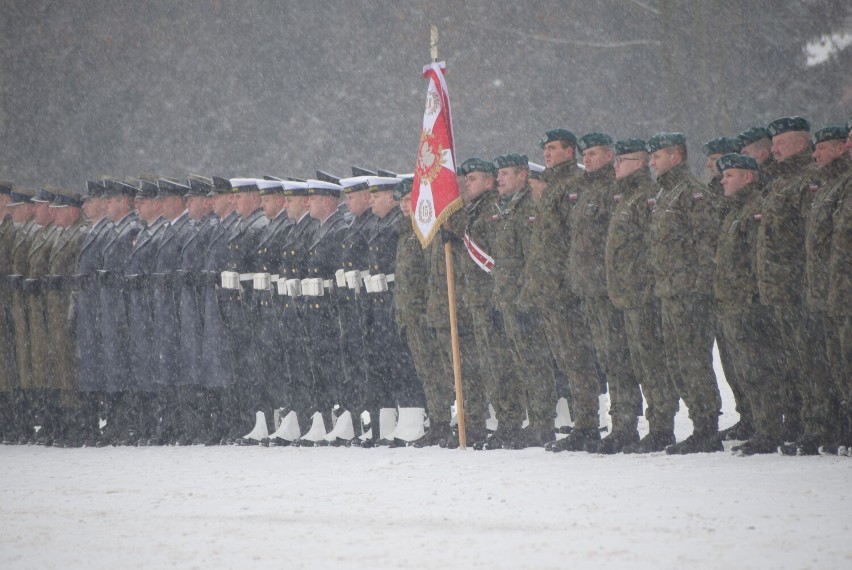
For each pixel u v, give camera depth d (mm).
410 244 31797
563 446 27906
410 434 32250
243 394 35250
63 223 38344
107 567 14828
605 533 15672
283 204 35438
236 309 35156
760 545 14461
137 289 36562
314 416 34000
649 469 22578
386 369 32688
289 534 16641
